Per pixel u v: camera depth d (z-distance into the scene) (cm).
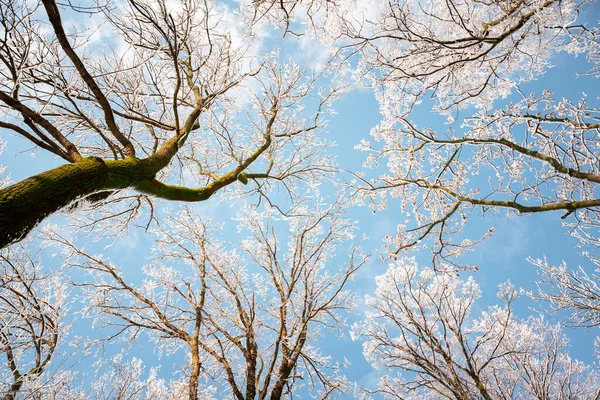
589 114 476
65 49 251
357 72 571
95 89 272
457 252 586
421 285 747
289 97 680
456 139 539
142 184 293
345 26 518
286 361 641
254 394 578
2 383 486
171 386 777
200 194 380
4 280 562
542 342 745
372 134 608
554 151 536
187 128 379
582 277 641
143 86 494
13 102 263
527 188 520
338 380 768
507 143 489
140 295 690
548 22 440
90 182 230
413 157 588
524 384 713
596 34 459
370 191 627
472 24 490
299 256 776
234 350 804
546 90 511
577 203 412
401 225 609
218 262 814
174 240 782
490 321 802
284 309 724
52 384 537
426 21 532
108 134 521
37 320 555
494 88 570
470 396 586
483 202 500
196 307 687
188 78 514
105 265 682
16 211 181
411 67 536
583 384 744
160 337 664
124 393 700
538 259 678
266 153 719
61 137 275
